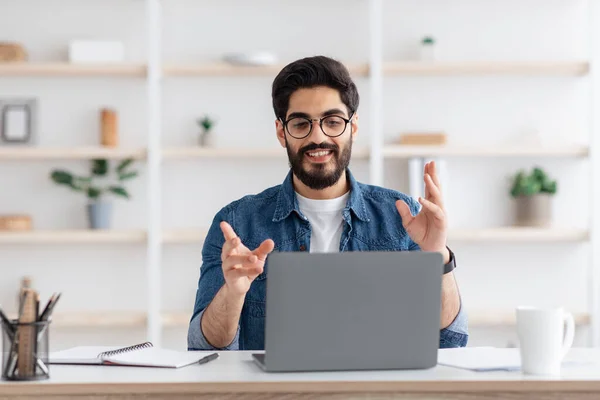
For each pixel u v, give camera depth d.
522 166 4.09
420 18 4.12
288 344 1.45
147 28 3.87
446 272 1.87
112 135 3.94
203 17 4.11
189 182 4.08
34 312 1.39
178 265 4.07
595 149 3.87
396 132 4.09
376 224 2.19
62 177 3.96
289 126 2.07
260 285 2.12
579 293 4.09
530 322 1.43
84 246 4.07
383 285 1.46
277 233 2.17
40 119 4.06
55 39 4.08
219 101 4.09
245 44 4.11
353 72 3.87
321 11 4.12
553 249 4.11
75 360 1.58
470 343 4.02
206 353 1.67
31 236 3.80
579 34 4.12
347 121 2.06
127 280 4.08
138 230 3.84
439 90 4.11
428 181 1.77
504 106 4.11
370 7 3.98
